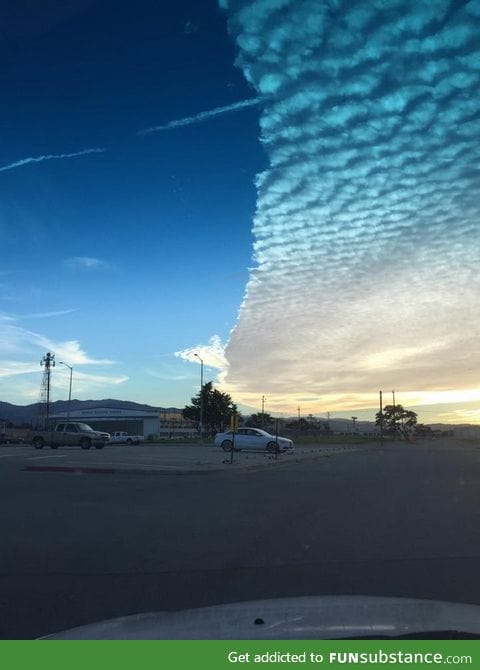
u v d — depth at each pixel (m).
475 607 4.24
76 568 8.41
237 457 33.72
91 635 3.81
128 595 7.12
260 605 4.30
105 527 11.49
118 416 118.81
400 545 9.94
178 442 71.31
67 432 44.69
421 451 51.62
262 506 14.34
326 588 7.36
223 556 9.15
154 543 10.07
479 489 18.19
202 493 16.84
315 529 11.38
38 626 6.04
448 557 9.06
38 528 11.36
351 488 18.38
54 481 20.00
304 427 132.50
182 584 7.59
